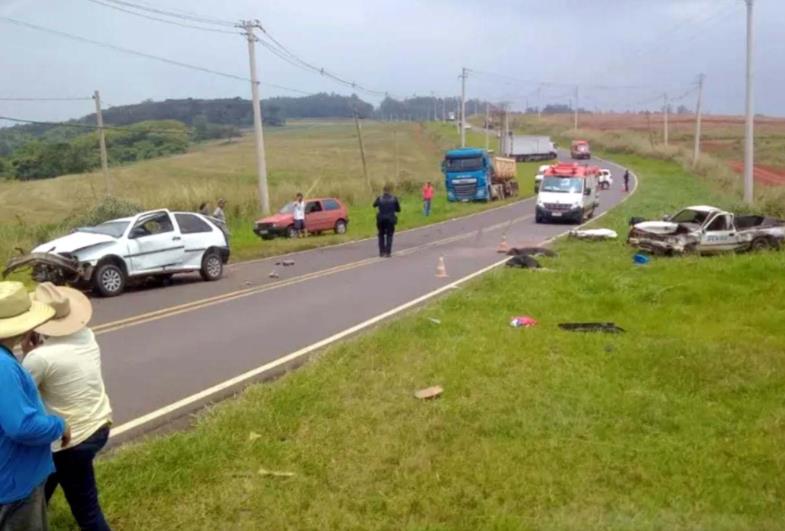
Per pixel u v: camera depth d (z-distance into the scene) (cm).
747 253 2047
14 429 335
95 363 429
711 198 4128
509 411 691
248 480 539
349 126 14538
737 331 1056
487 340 973
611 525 466
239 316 1256
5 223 2645
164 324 1194
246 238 2792
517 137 8956
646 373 827
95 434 419
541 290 1398
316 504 500
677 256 1986
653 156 8775
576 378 800
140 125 8269
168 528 471
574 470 555
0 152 5831
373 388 762
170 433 660
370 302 1382
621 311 1219
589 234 2423
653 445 608
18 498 351
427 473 548
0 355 343
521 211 4059
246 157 7906
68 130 7031
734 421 673
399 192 5112
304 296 1466
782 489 521
